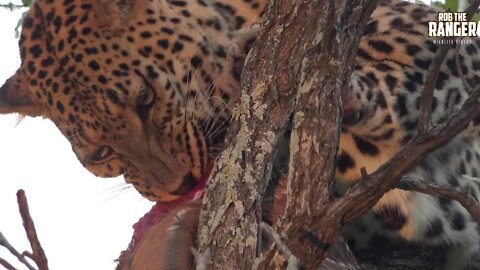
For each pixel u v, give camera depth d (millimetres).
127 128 10406
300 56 6488
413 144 5676
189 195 10383
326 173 6031
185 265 7578
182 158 10352
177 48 10297
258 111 6566
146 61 10312
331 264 7848
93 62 10352
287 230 6012
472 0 6730
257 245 6344
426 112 5715
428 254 9148
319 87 6125
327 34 6070
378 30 9898
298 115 6137
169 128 10312
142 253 7898
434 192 5879
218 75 10188
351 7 6188
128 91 10297
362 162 8969
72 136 10688
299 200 6035
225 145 6762
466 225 9062
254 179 6469
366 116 8758
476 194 9297
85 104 10469
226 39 10375
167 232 7785
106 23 10359
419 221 8945
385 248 9117
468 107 5648
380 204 8828
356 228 8969
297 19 6523
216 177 6629
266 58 6613
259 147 6520
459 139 9289
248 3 10609
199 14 10477
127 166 10594
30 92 11047
